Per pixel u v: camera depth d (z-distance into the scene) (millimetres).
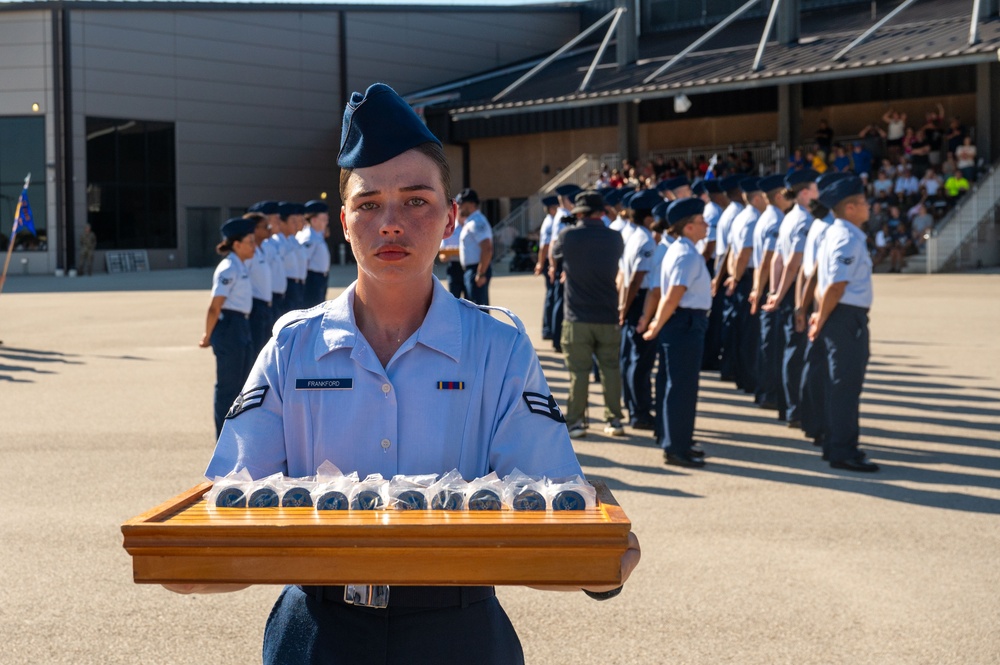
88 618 4699
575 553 1623
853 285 7449
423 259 1958
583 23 50750
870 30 28906
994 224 28828
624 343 9367
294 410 2002
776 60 31281
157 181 41625
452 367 2002
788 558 5465
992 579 5109
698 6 42219
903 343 14375
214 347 8078
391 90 1977
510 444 1997
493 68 49000
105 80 40094
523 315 18984
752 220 10711
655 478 7340
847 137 36188
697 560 5445
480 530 1615
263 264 10641
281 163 44719
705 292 7680
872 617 4633
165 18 41312
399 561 1630
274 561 1635
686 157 38781
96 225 40344
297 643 1928
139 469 7645
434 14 47125
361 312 2057
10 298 26391
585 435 9008
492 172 41594
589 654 4277
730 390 11375
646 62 37000
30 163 39719
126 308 22625
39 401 10820
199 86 42375
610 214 11812
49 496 6852
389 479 1969
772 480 7262
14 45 39469
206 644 4422
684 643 4375
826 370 8367
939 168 30688
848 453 7566
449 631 1903
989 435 8719
